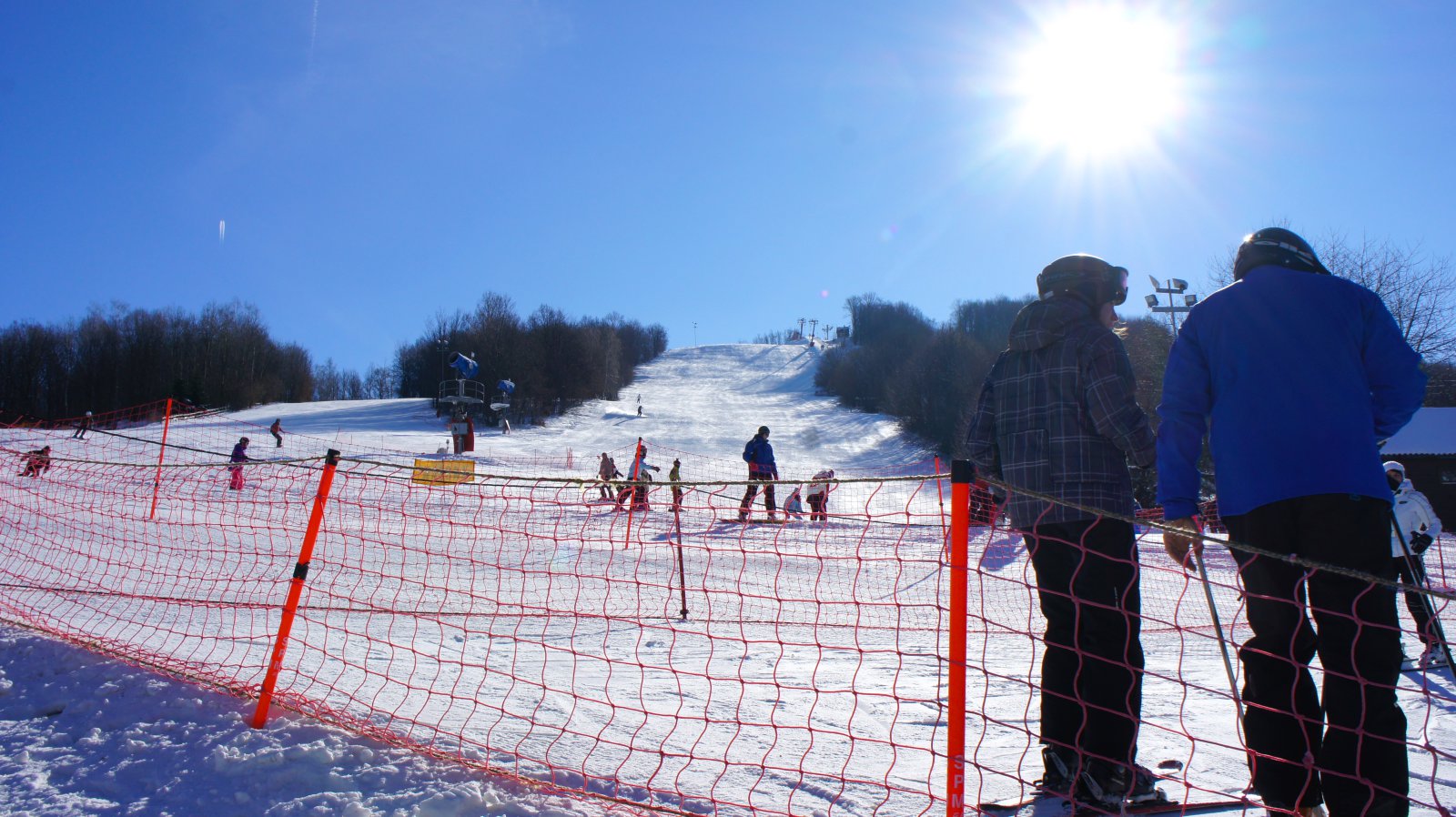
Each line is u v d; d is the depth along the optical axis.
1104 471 2.75
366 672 3.93
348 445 34.69
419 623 5.63
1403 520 6.29
